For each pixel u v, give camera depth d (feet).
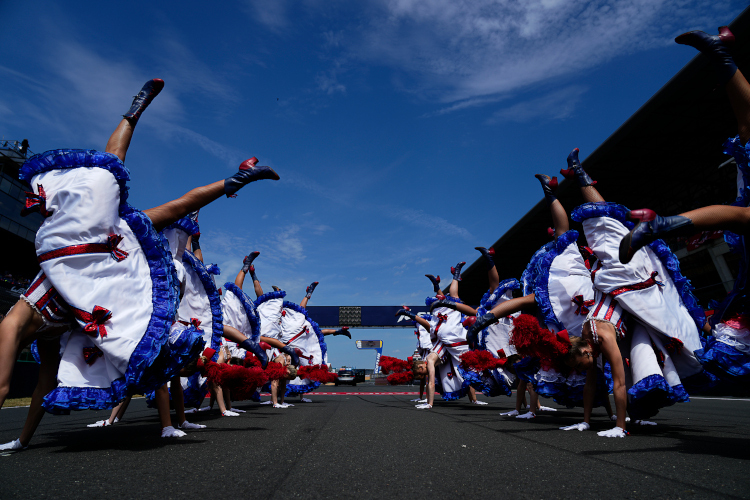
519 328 14.47
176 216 11.84
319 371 34.50
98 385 9.92
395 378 34.88
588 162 59.11
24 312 9.69
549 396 17.17
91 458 9.06
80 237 10.10
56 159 10.57
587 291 16.75
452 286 29.99
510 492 6.35
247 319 24.03
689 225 8.52
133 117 11.73
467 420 18.03
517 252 89.56
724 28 9.75
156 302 10.85
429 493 6.31
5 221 67.87
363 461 8.75
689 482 6.88
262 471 7.79
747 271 9.40
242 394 15.84
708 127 51.98
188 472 7.68
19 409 27.81
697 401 34.68
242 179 12.16
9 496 6.11
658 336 13.39
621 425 12.75
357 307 140.97
